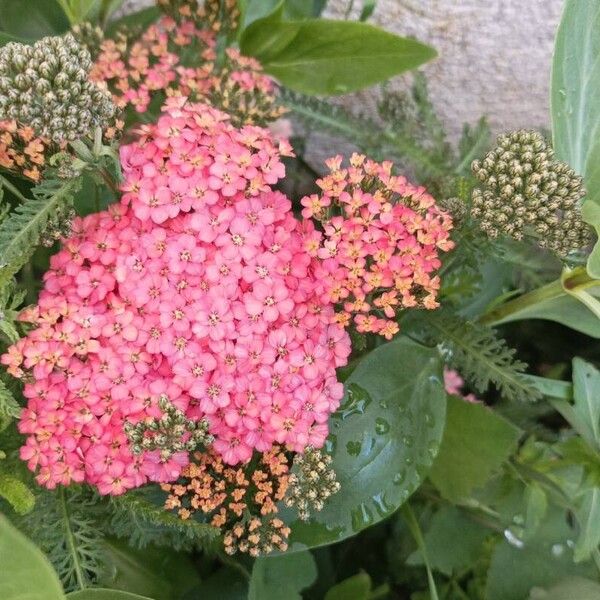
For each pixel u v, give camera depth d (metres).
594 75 0.21
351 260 0.18
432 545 0.24
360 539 0.27
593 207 0.18
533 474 0.24
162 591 0.22
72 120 0.16
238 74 0.21
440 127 0.25
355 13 0.26
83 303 0.18
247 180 0.19
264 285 0.18
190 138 0.18
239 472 0.19
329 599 0.24
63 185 0.17
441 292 0.22
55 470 0.17
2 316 0.17
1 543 0.13
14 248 0.16
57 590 0.13
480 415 0.21
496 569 0.24
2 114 0.16
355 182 0.19
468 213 0.20
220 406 0.17
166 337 0.17
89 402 0.17
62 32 0.24
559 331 0.30
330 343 0.19
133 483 0.18
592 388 0.22
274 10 0.22
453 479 0.22
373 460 0.21
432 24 0.25
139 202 0.18
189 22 0.23
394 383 0.21
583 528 0.22
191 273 0.18
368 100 0.28
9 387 0.19
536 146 0.18
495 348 0.21
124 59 0.22
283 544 0.19
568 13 0.20
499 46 0.26
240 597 0.22
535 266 0.24
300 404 0.18
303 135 0.29
